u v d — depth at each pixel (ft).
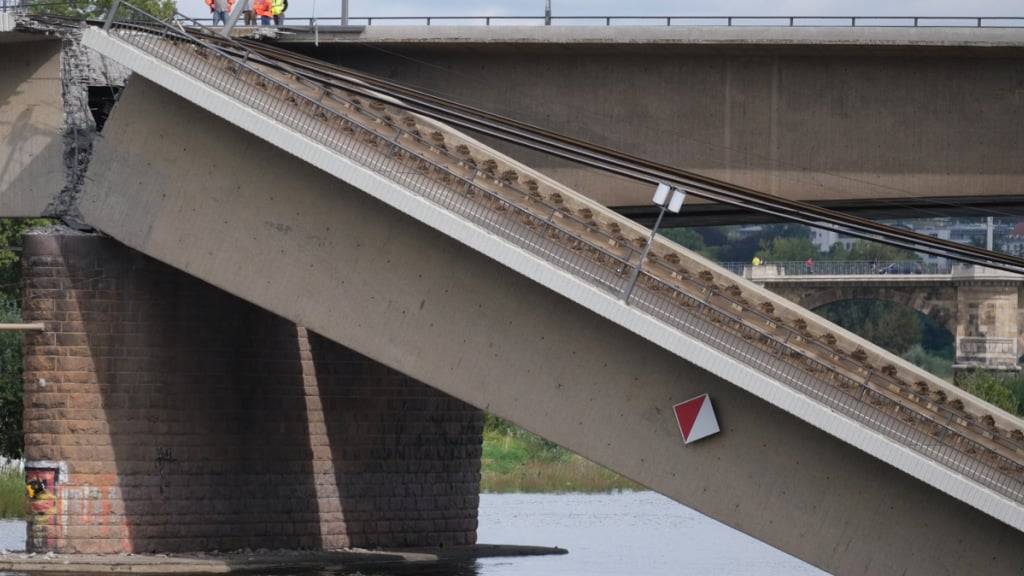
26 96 215.51
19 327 213.46
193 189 196.65
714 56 219.41
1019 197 217.97
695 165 220.43
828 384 173.58
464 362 187.83
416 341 189.37
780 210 182.29
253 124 185.68
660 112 220.43
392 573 212.64
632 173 184.14
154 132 197.47
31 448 216.13
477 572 219.61
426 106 186.80
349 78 197.16
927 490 175.63
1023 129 216.13
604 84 221.05
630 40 215.31
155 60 188.75
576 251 179.32
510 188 188.55
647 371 182.29
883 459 170.50
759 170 219.61
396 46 221.66
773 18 214.28
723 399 180.34
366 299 191.11
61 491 215.10
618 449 183.42
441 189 182.70
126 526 216.33
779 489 179.42
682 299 177.27
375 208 190.19
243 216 195.11
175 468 219.00
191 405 220.02
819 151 219.00
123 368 216.95
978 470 169.89
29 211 215.92
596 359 183.62
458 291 187.73
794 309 188.14
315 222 192.54
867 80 217.97
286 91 187.42
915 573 176.24
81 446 215.31
